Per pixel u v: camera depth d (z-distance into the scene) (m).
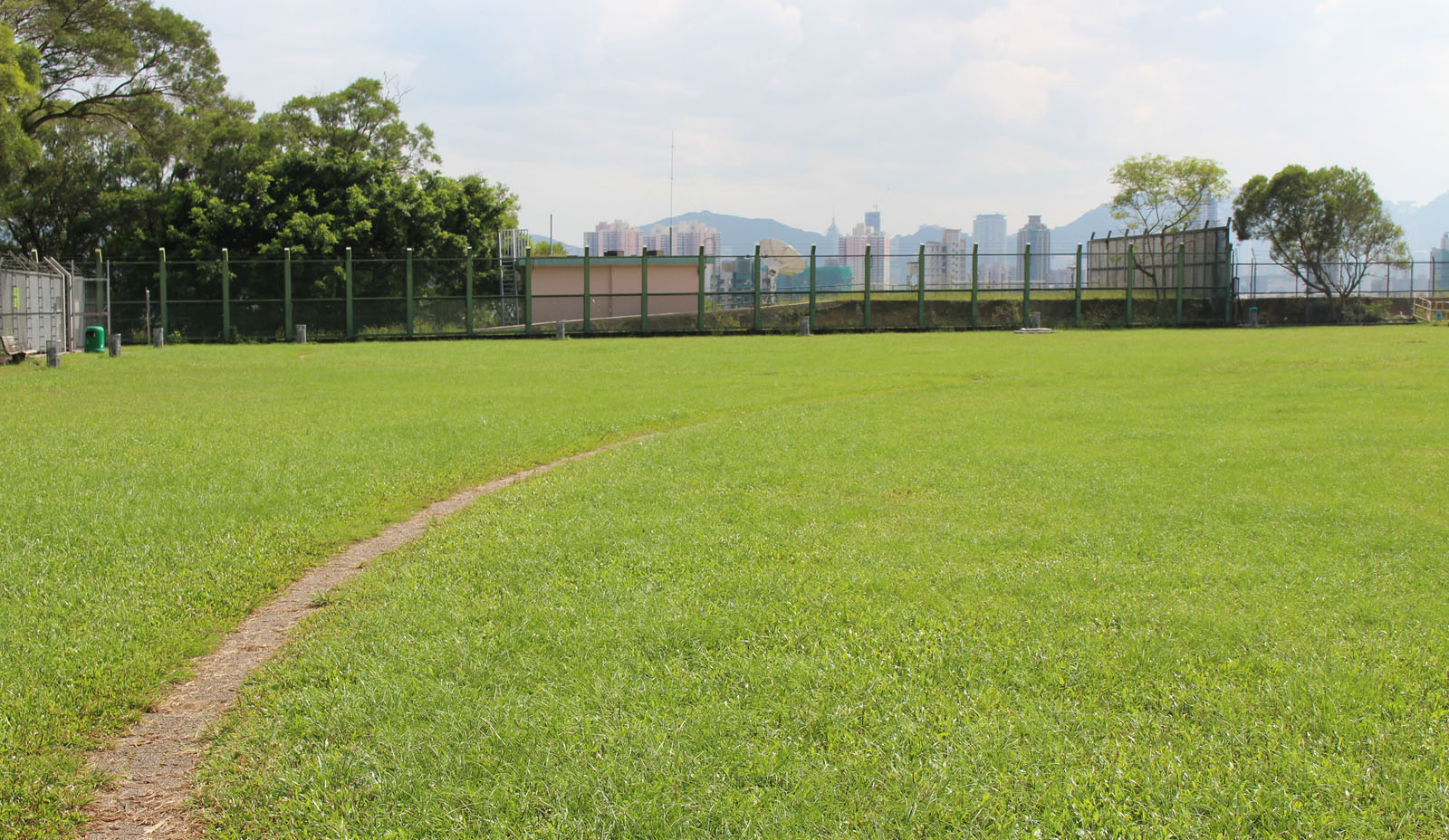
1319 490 9.01
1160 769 3.79
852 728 4.17
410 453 11.52
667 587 6.02
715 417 15.65
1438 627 5.29
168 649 5.26
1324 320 51.25
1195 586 6.08
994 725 4.14
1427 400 16.05
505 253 49.09
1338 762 3.85
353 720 4.32
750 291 48.00
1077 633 5.20
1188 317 50.56
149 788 3.94
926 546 7.03
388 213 46.38
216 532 7.63
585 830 3.48
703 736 4.09
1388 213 52.31
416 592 6.07
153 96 44.53
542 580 6.25
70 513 8.12
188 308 42.09
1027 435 12.66
